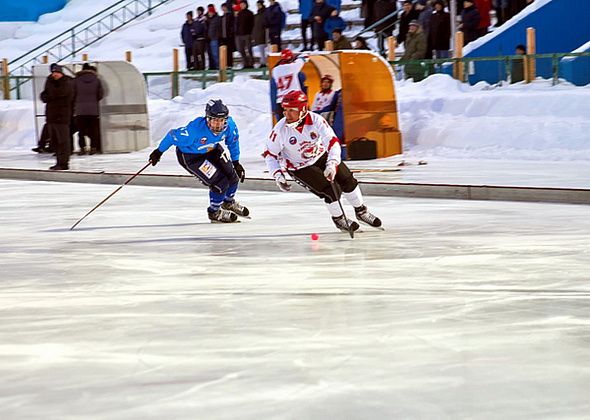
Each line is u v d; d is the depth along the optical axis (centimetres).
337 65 2941
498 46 3728
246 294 1087
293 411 675
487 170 2448
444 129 3080
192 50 4678
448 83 3378
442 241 1459
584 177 2186
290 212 1886
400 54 4200
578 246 1388
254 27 4438
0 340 891
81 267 1303
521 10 4025
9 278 1227
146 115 3700
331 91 2984
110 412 680
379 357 807
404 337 873
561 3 3769
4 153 3784
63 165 2841
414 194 2112
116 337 894
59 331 923
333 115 2995
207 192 2352
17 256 1412
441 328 905
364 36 4516
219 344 859
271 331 905
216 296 1078
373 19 4459
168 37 5831
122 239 1571
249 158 3127
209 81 3997
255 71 3884
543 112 2984
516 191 1980
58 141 2833
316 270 1236
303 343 858
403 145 3142
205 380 750
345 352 825
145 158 3353
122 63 3634
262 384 737
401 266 1250
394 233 1558
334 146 1500
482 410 669
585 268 1212
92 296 1095
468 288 1096
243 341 869
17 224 1800
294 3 5459
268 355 820
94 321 962
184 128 1691
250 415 668
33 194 2388
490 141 2956
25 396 721
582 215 1734
